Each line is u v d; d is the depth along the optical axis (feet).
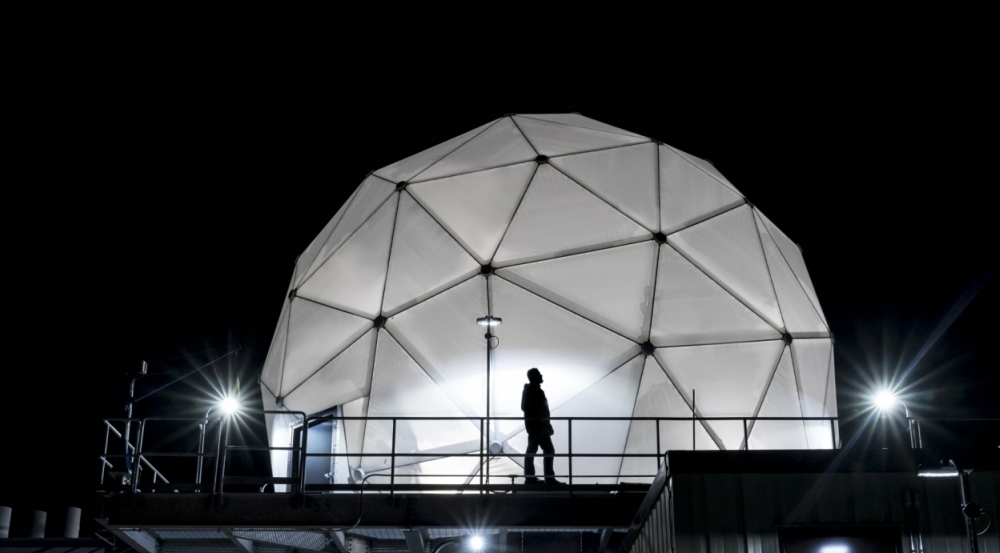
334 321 67.72
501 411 62.18
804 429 65.82
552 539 64.80
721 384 64.28
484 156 71.05
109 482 51.34
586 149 70.44
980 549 37.76
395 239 67.62
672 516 37.96
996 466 38.60
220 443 50.67
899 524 37.99
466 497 50.96
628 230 66.03
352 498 50.67
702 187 71.61
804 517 37.93
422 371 63.57
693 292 65.41
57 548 71.51
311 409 65.67
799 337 68.74
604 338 63.41
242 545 61.11
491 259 64.39
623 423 62.69
